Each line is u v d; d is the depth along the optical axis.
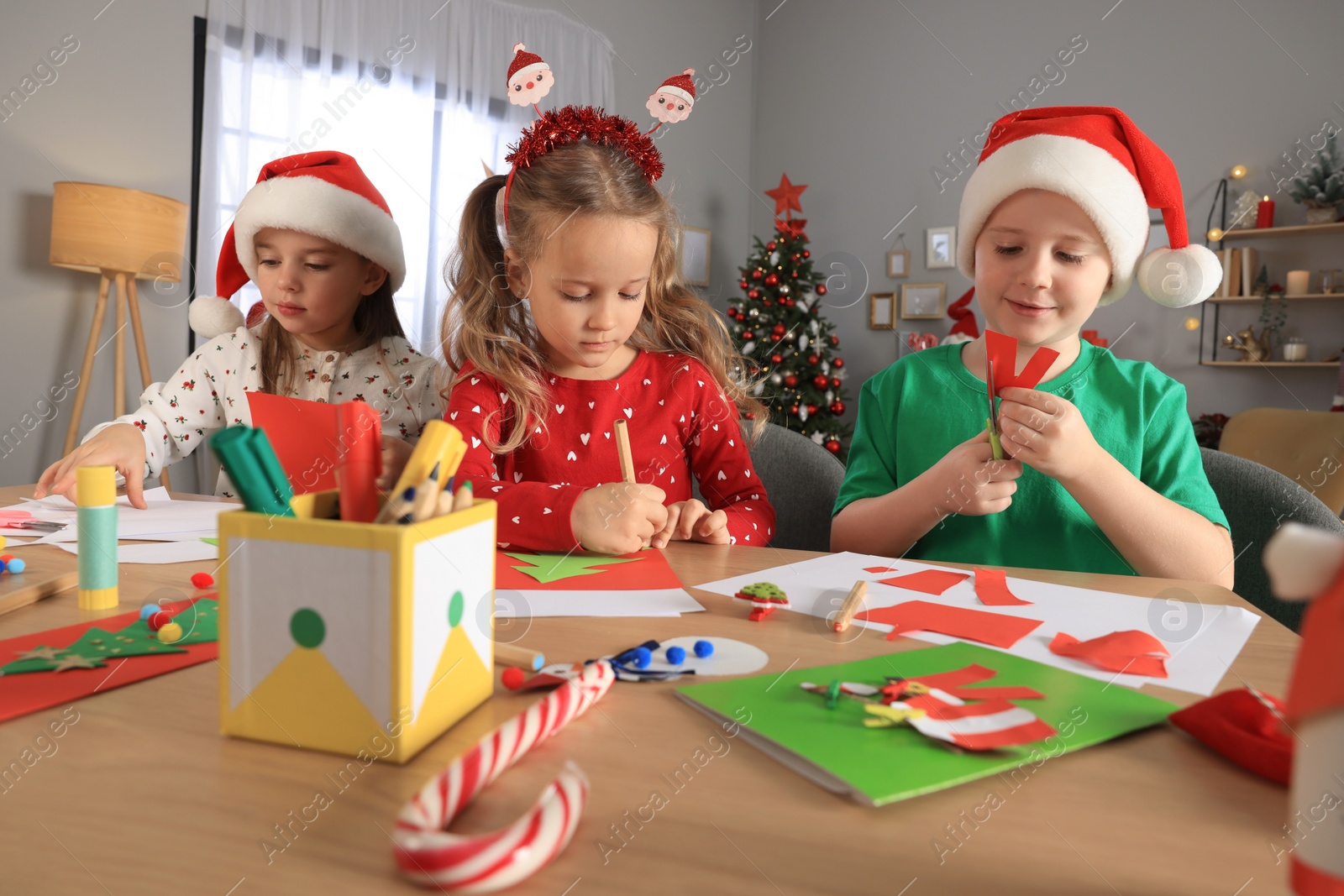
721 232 4.75
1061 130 0.98
